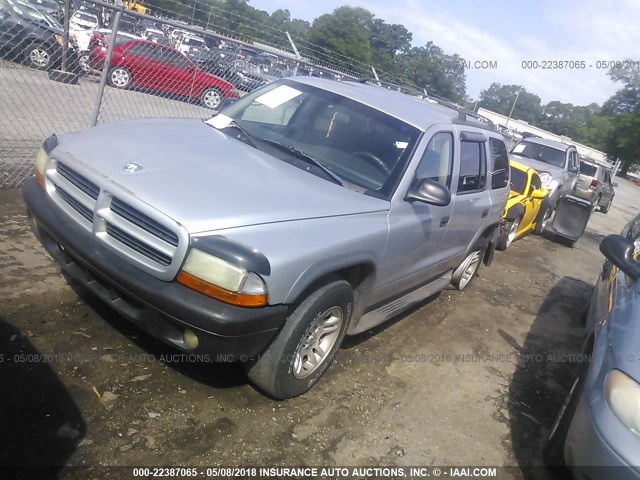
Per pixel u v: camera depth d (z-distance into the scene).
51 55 7.46
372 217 3.49
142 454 2.65
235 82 9.45
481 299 6.27
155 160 3.18
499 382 4.34
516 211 8.68
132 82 8.95
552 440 3.29
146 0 9.31
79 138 3.46
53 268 4.08
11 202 5.15
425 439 3.38
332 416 3.33
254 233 2.78
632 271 3.41
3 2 6.99
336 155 3.87
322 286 3.17
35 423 2.65
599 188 16.62
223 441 2.88
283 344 3.02
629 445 2.49
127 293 2.81
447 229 4.66
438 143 4.30
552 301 6.95
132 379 3.13
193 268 2.67
